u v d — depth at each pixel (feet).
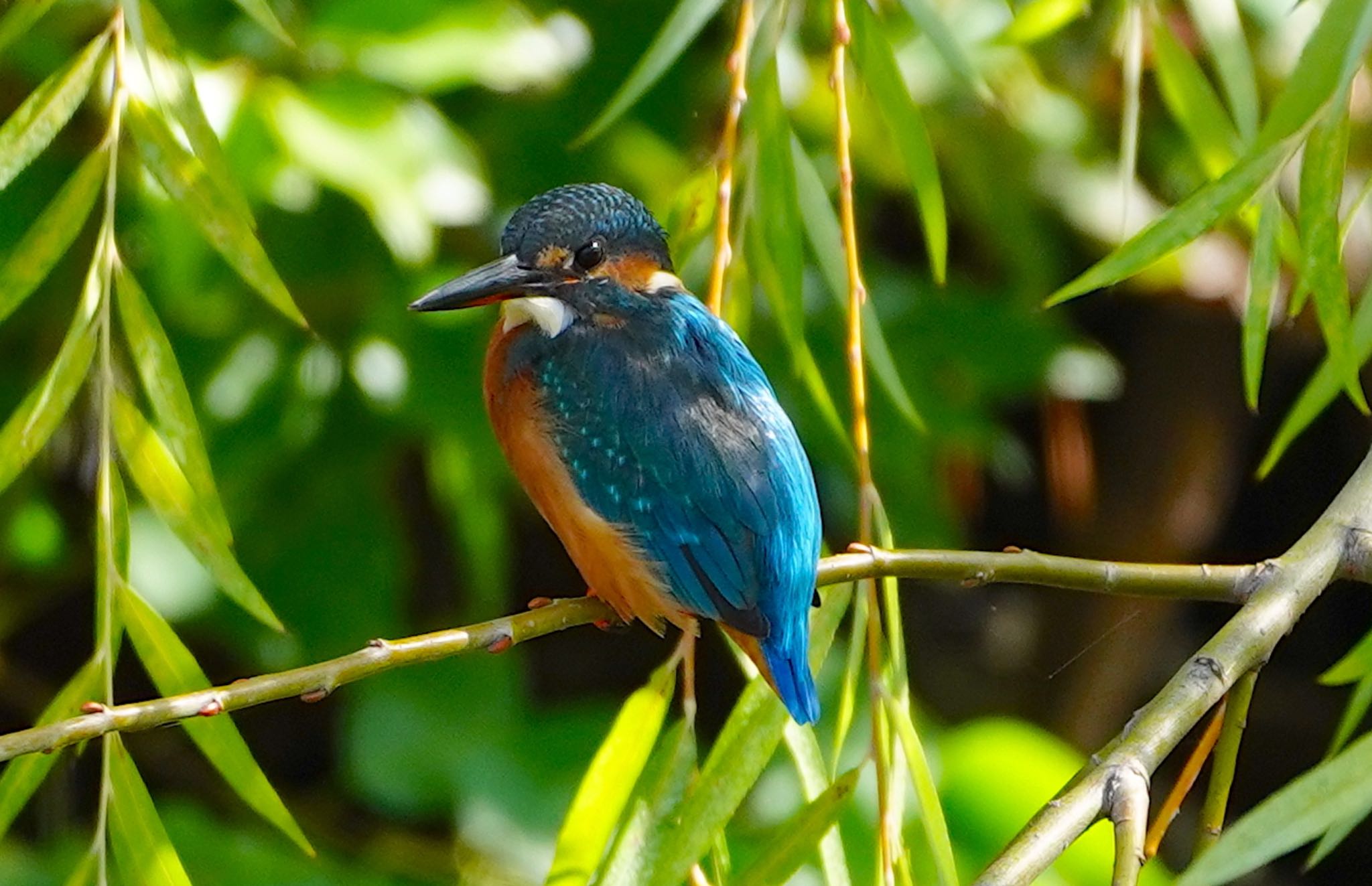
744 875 18.72
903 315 33.47
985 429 33.71
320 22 28.19
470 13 28.73
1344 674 19.26
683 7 20.02
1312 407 19.72
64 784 38.04
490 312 30.99
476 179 28.78
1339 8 18.42
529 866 30.12
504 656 32.22
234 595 18.52
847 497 36.22
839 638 33.35
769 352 32.22
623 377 22.95
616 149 32.63
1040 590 45.29
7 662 41.06
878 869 18.42
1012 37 26.30
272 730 42.42
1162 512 42.98
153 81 19.52
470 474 30.89
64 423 33.78
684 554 22.20
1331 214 18.60
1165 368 42.80
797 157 21.75
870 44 22.02
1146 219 35.70
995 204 34.88
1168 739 17.38
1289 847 14.58
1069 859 29.55
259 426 31.04
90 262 31.40
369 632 32.04
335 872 29.50
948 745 30.89
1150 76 35.47
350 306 31.60
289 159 27.40
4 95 31.58
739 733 19.90
